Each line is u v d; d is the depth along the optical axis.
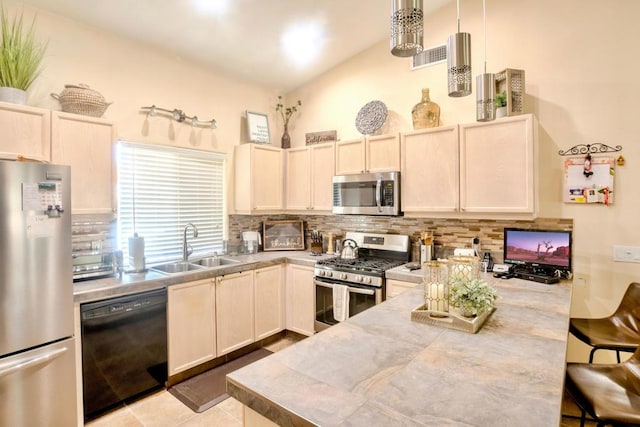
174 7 2.74
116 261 2.77
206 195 3.77
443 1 3.20
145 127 3.22
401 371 1.20
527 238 2.76
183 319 2.85
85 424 2.32
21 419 1.95
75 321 2.24
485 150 2.72
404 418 0.93
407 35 1.35
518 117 2.57
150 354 2.64
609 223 2.55
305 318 3.58
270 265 3.60
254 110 4.23
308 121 4.36
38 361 1.96
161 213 3.39
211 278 3.05
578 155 2.64
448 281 1.70
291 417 0.97
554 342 1.44
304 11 3.00
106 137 2.66
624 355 2.60
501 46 2.95
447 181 2.91
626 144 2.48
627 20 2.46
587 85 2.61
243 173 3.88
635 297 2.22
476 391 1.07
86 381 2.29
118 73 3.04
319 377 1.17
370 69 3.79
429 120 3.16
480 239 3.09
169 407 2.53
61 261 2.09
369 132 3.60
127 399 2.60
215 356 3.10
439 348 1.39
